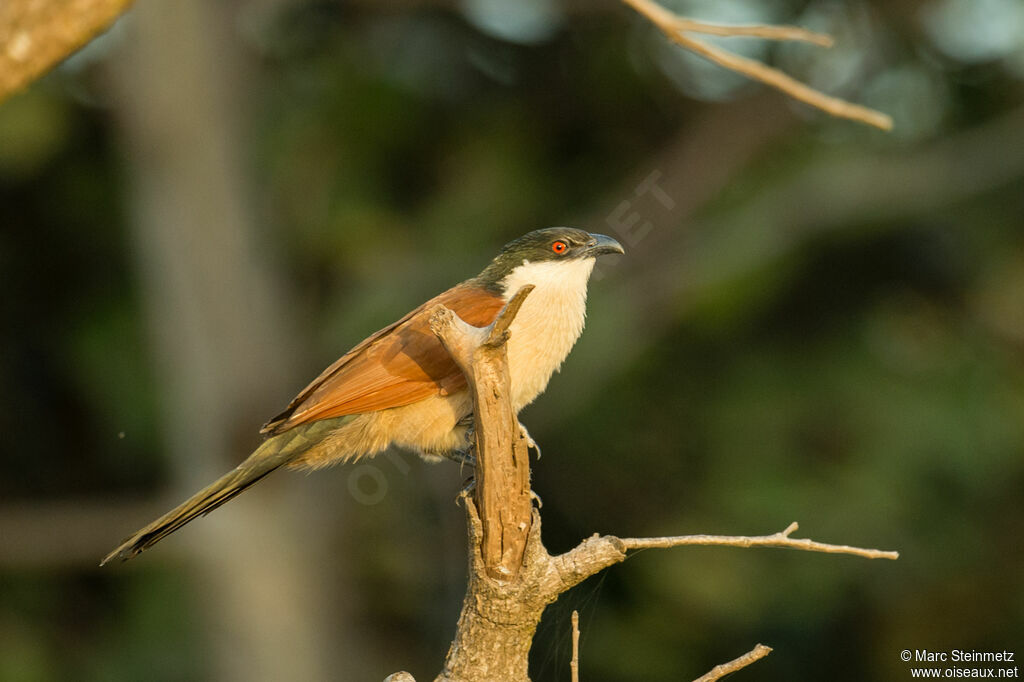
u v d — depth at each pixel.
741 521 12.37
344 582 12.71
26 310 13.72
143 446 13.59
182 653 12.59
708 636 12.33
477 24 14.01
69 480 13.96
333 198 13.32
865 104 14.15
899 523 12.37
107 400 13.40
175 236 12.66
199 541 12.38
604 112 14.25
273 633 12.19
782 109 13.68
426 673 12.66
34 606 13.09
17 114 12.48
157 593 12.97
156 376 13.33
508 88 14.05
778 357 13.34
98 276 13.80
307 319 13.41
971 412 12.82
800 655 12.49
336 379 6.34
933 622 12.56
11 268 13.57
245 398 12.47
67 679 12.78
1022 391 13.09
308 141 13.33
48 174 13.38
